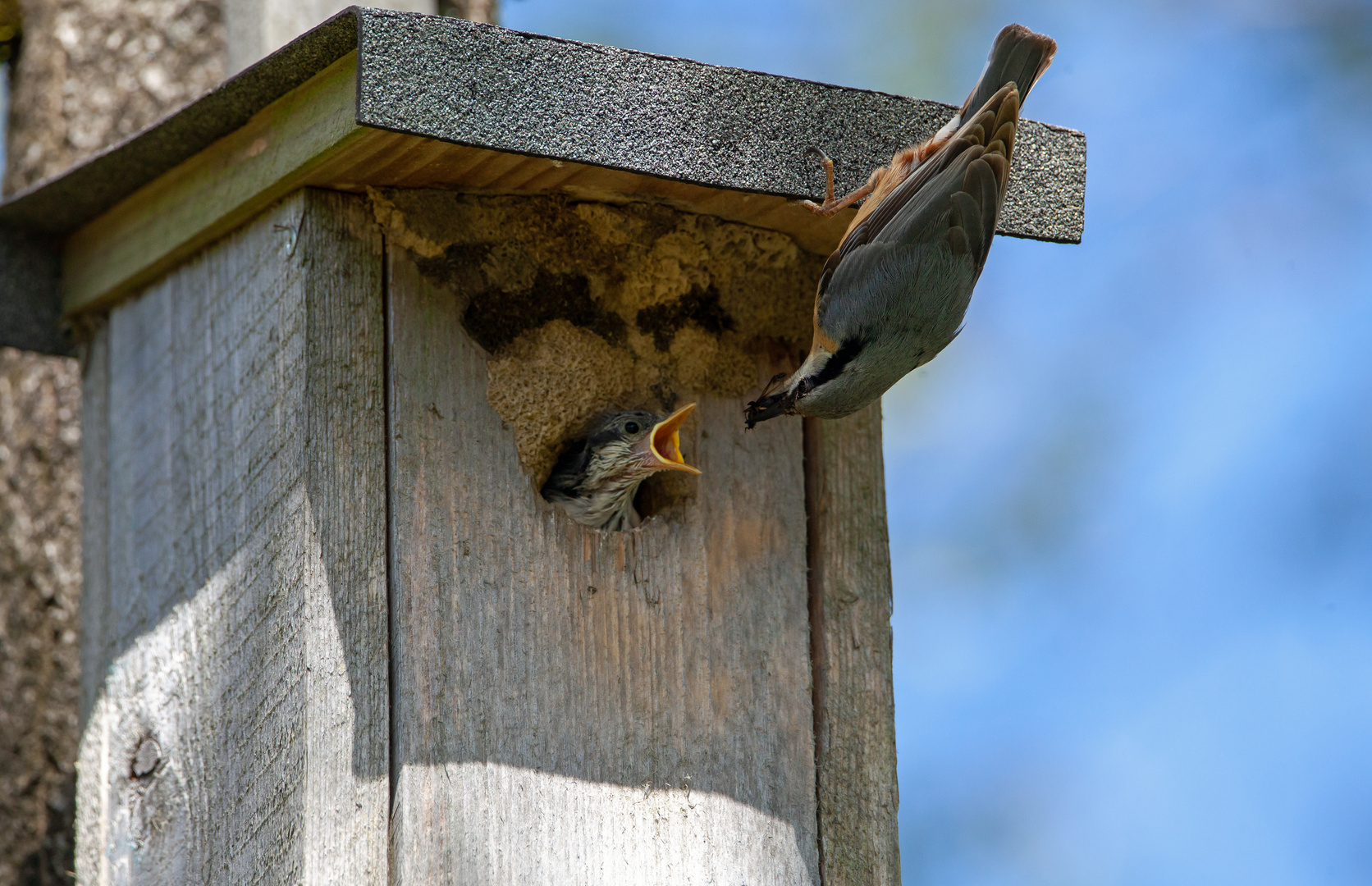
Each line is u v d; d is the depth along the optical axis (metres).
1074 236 8.84
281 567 8.07
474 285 8.48
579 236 8.71
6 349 11.35
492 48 7.46
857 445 9.35
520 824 8.08
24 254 9.81
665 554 8.72
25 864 10.59
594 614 8.48
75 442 11.13
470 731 8.06
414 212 8.32
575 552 8.49
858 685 9.03
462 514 8.26
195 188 8.77
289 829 7.81
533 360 8.63
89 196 9.36
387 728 7.94
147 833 8.69
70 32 11.72
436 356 8.34
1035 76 8.88
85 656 9.43
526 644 8.27
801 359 9.38
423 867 7.84
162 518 8.99
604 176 8.28
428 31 7.33
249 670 8.20
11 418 11.25
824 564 9.10
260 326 8.39
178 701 8.66
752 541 8.97
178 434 8.94
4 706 10.85
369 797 7.84
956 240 8.47
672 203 8.77
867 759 8.98
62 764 10.70
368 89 7.18
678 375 9.10
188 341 8.95
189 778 8.52
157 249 9.06
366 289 8.25
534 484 8.54
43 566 10.97
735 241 9.05
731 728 8.67
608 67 7.73
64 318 9.85
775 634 8.91
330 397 8.09
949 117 8.77
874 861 8.87
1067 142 8.87
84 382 9.82
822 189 8.28
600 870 8.22
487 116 7.43
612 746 8.38
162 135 8.57
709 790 8.54
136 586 9.11
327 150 7.77
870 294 8.73
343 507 8.04
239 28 10.33
